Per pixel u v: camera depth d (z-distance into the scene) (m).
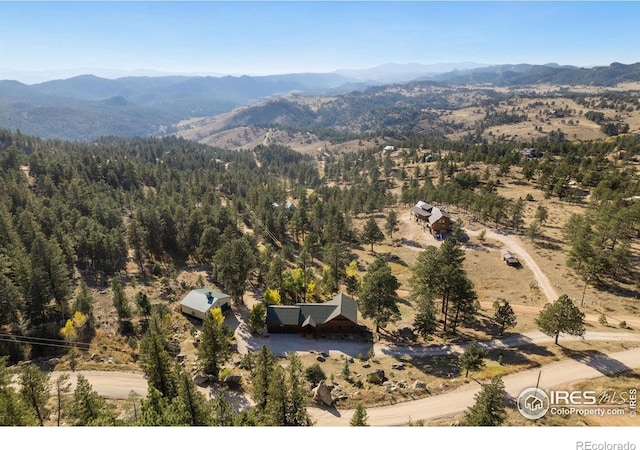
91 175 181.62
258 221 129.12
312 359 60.62
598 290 76.00
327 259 89.25
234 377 51.22
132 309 72.19
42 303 66.19
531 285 80.88
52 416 40.69
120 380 51.03
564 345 57.72
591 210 107.25
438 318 73.19
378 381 52.00
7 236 87.75
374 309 67.06
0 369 38.69
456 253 68.69
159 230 109.56
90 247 92.50
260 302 80.75
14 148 186.38
